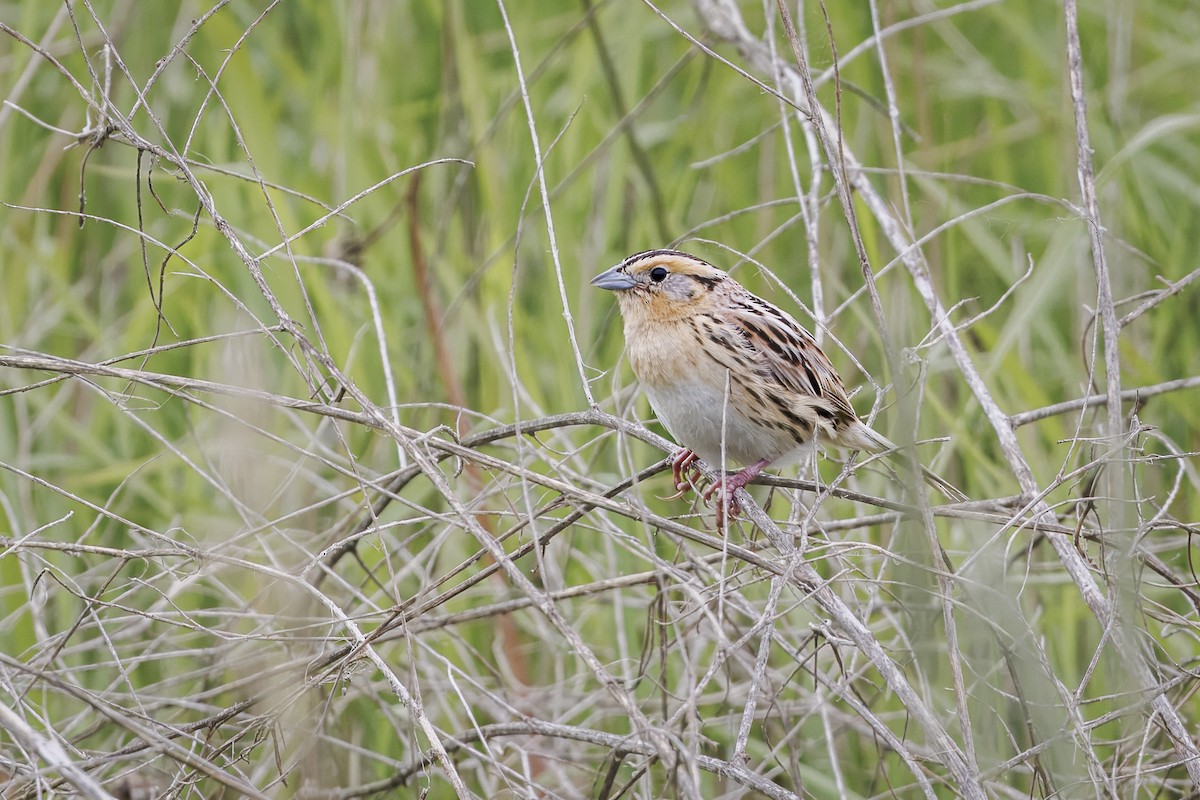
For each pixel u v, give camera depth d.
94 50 14.09
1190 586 9.89
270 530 10.46
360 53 14.08
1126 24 14.70
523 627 11.88
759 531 10.48
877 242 12.96
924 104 14.38
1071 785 8.20
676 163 14.78
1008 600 8.63
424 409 12.35
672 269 10.45
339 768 10.84
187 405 12.29
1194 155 14.98
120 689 10.88
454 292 13.20
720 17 13.19
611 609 11.56
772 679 10.64
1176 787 9.95
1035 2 16.19
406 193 12.76
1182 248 13.46
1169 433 12.52
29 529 11.52
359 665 9.16
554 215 13.41
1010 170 14.61
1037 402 11.90
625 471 11.29
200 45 14.09
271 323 12.63
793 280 13.73
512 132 14.01
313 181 13.73
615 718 11.23
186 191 13.70
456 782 7.44
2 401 12.39
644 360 10.48
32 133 14.36
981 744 9.23
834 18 14.72
